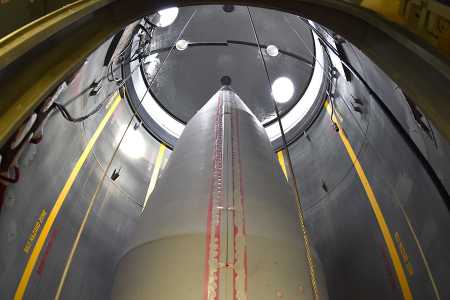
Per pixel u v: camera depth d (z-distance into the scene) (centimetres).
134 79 1059
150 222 432
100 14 374
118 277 388
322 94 1059
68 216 718
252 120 662
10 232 552
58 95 601
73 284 691
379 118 768
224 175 459
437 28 283
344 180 905
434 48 289
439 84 288
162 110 1214
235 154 506
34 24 272
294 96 1219
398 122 691
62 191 713
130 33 823
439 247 575
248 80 1412
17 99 272
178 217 407
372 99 786
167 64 1284
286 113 1221
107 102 912
